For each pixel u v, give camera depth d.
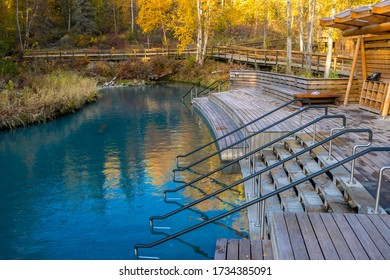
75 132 12.55
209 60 30.78
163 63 31.08
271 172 6.50
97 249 5.01
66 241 5.25
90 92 20.19
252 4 39.62
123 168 8.53
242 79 18.78
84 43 38.81
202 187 7.14
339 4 20.50
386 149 3.74
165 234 5.36
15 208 6.47
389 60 9.27
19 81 18.31
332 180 5.40
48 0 41.09
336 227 3.61
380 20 8.34
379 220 3.73
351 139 7.01
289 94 11.88
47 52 30.80
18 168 8.78
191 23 31.39
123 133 12.22
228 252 3.89
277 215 3.90
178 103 18.95
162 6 36.72
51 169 8.63
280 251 3.19
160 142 10.84
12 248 5.10
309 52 19.59
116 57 32.66
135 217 5.96
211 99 16.98
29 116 14.01
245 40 39.66
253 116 10.14
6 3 34.56
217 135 10.09
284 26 39.78
